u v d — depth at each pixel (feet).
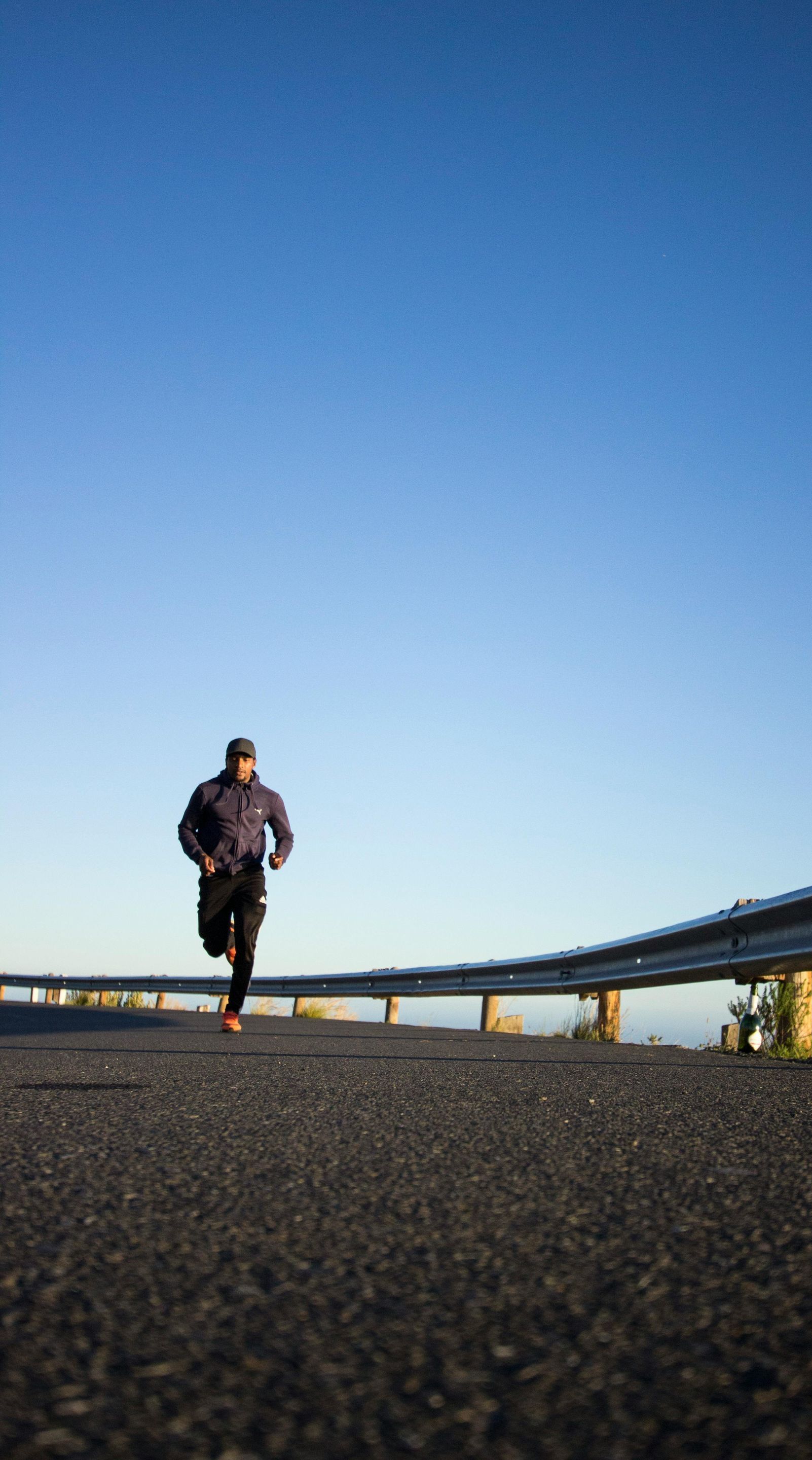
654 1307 5.50
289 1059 19.62
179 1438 4.07
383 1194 7.80
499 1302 5.55
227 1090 13.85
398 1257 6.27
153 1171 8.52
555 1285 5.82
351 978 48.93
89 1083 14.85
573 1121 11.32
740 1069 19.04
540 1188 8.05
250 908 28.32
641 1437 4.15
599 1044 27.86
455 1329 5.17
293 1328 5.16
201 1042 25.32
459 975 41.42
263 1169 8.61
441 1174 8.50
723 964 23.35
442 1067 17.79
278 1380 4.59
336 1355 4.85
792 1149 9.91
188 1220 7.04
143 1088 14.11
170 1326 5.16
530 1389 4.54
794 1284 5.89
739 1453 4.05
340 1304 5.49
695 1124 11.29
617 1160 9.15
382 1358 4.83
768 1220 7.26
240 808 28.27
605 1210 7.45
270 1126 10.69
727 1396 4.50
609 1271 6.07
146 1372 4.65
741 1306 5.54
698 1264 6.22
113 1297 5.56
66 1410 4.28
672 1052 24.13
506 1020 38.55
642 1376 4.67
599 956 31.30
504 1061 19.63
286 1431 4.15
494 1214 7.27
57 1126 10.71
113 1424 4.17
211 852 28.27
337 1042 25.76
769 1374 4.72
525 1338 5.08
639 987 29.32
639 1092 14.16
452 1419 4.27
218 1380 4.58
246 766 28.45
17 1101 12.75
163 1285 5.74
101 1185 8.01
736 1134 10.68
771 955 21.07
